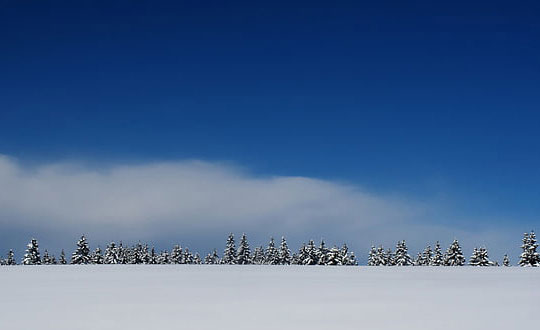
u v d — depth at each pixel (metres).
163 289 18.53
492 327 10.34
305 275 27.86
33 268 34.66
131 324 10.70
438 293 17.22
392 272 31.56
